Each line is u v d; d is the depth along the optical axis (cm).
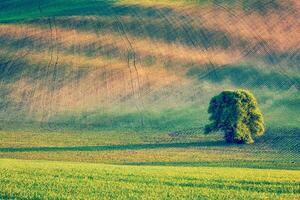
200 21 17638
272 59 15750
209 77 14738
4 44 16100
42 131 11081
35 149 9400
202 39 16725
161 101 13375
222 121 10138
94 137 10625
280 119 12025
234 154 9144
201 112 12619
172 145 9925
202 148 9644
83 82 14212
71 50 15888
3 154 8925
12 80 14138
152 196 4269
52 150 9350
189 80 14562
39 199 4103
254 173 5553
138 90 13925
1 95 13388
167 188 4550
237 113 10075
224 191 4503
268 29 17300
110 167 5800
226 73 14950
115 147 9706
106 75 14575
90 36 16762
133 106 13038
